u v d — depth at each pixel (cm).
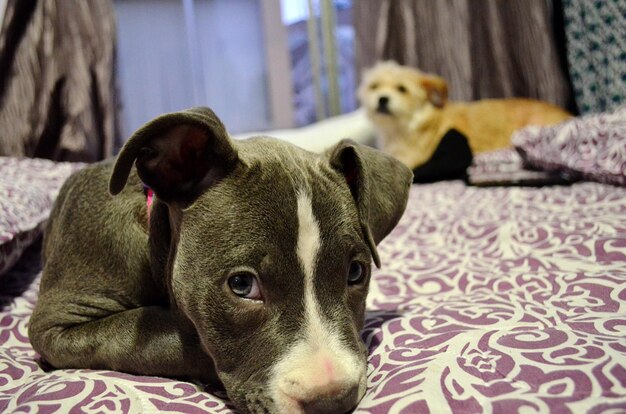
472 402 23
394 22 119
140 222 33
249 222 26
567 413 21
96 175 37
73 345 31
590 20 102
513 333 29
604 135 70
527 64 114
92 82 103
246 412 25
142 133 26
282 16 136
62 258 34
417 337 31
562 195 66
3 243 43
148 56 129
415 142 107
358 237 29
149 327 30
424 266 48
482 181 80
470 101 118
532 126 88
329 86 140
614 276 37
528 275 40
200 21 132
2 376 31
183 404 26
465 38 116
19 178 65
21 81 98
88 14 101
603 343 26
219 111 136
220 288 26
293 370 24
